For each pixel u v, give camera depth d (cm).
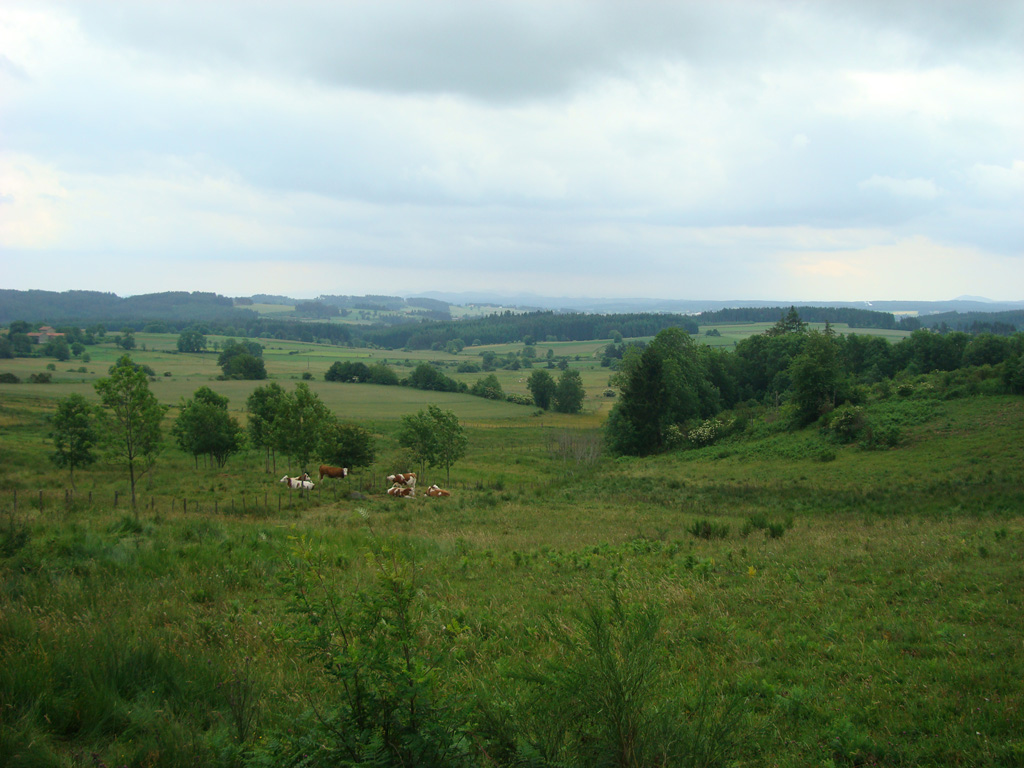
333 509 3025
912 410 5128
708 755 439
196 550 1288
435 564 1366
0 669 535
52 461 3938
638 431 6894
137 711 518
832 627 816
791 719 569
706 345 9112
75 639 639
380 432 7788
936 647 728
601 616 455
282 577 459
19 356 16175
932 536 1514
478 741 400
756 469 4684
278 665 662
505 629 849
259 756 391
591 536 1900
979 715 552
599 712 413
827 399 5881
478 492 4000
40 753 437
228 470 4841
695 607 964
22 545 1150
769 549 1455
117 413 2625
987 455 3875
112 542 1308
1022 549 1231
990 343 7825
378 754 359
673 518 2497
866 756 505
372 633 415
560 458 6469
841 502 2842
